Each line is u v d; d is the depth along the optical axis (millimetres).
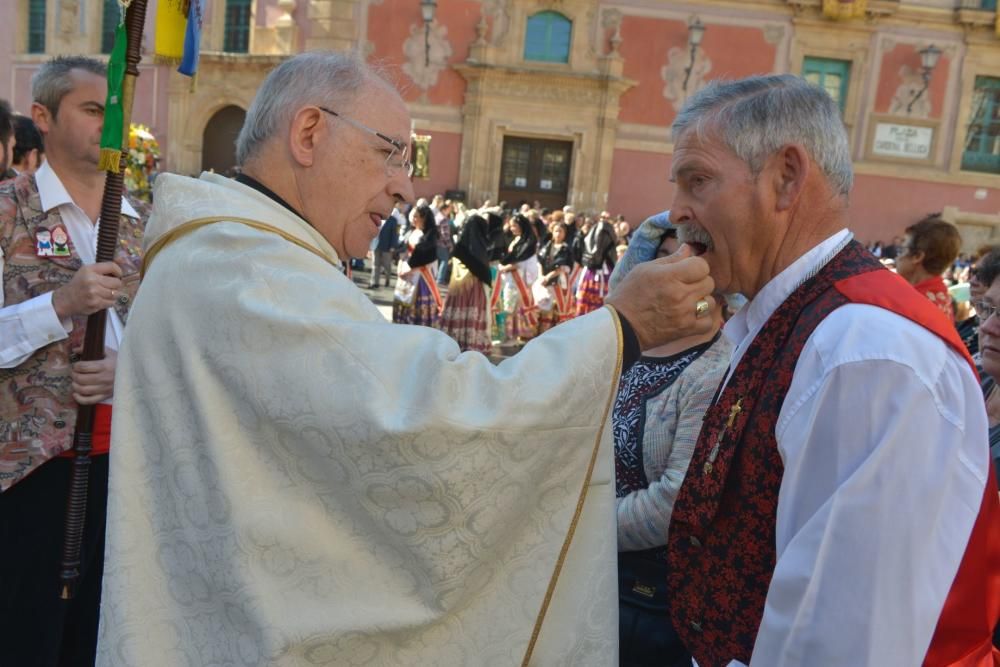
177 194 1481
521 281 9742
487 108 18734
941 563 1099
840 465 1119
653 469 1898
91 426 2064
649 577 1879
